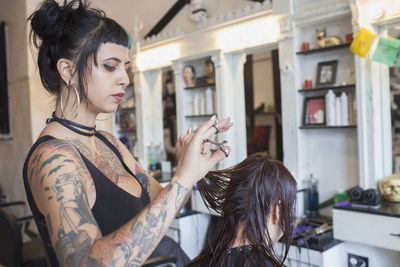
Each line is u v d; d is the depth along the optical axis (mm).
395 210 2096
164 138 3930
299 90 2645
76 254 610
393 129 2414
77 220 646
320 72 2631
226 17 3045
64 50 775
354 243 2346
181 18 3592
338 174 2639
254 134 3410
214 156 774
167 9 3699
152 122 4035
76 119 828
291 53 2641
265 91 3402
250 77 3352
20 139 3809
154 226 652
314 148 2746
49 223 651
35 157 728
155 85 3957
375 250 2260
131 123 4203
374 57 2238
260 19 2805
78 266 598
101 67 780
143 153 3984
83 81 777
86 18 771
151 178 1129
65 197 661
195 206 3158
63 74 790
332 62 2590
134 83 4012
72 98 810
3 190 4395
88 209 688
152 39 3729
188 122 3648
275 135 3359
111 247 612
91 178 799
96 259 600
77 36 762
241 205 834
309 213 2686
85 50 763
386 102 2379
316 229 2385
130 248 620
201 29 3256
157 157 3990
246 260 792
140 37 3904
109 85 793
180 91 3570
